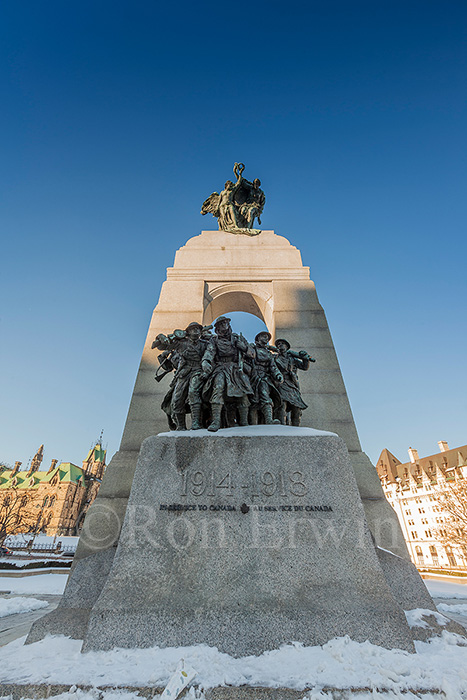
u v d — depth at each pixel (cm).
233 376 593
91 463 10694
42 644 385
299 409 689
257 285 1098
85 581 513
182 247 1189
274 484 475
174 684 291
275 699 289
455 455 7081
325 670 317
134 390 866
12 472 10406
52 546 4109
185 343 637
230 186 1364
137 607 387
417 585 504
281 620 377
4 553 3034
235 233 1233
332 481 480
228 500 463
